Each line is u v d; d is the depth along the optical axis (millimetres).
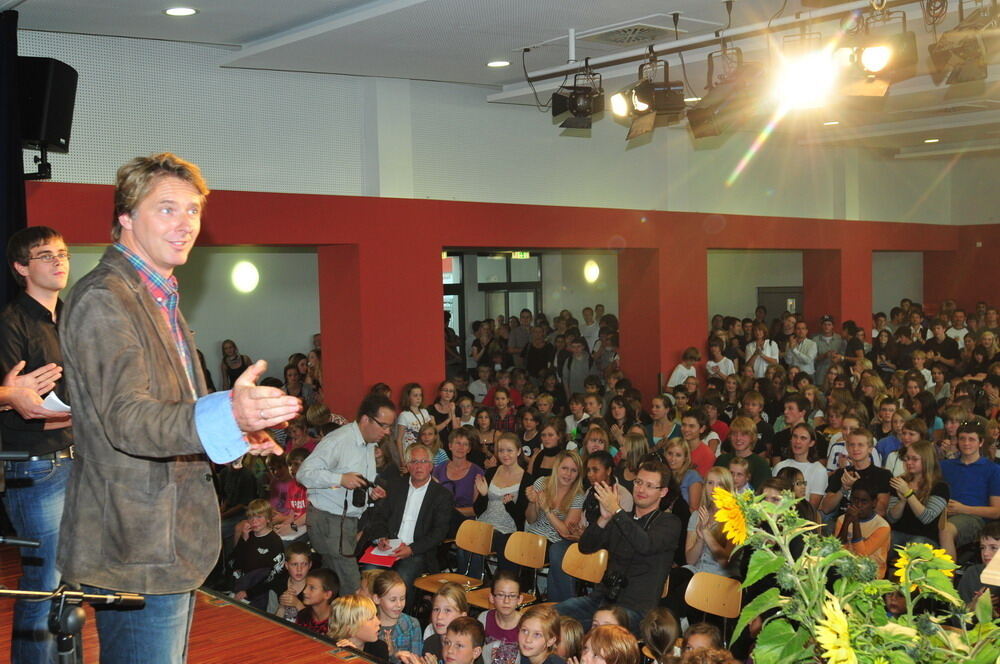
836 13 6219
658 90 7281
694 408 8164
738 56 6812
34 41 6883
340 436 5992
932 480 6410
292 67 8031
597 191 10875
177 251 1534
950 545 6336
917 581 1498
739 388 10461
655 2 6145
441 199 9375
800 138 13125
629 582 5418
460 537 6602
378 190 8781
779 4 6246
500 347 14320
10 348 2781
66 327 1434
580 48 7387
